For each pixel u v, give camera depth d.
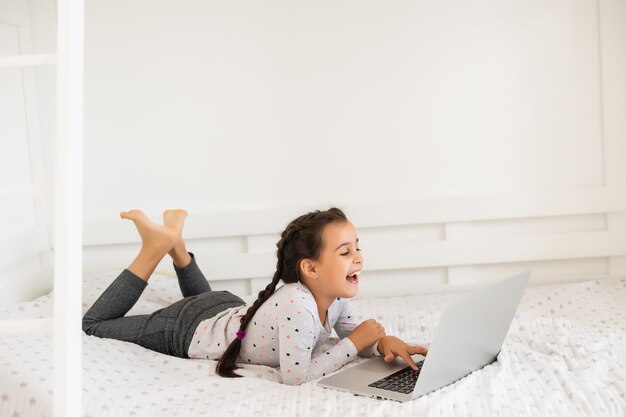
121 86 2.74
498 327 1.79
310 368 1.80
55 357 1.41
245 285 2.78
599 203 2.69
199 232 2.74
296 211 2.73
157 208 2.78
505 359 1.80
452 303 1.53
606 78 2.68
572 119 2.71
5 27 2.49
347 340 1.88
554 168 2.73
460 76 2.71
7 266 2.34
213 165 2.76
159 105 2.75
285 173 2.76
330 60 2.72
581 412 1.49
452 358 1.63
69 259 1.41
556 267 2.77
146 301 2.44
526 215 2.70
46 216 2.67
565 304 2.38
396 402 1.57
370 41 2.71
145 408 1.60
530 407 1.50
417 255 2.73
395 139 2.74
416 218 2.71
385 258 2.74
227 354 1.89
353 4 2.70
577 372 1.69
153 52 2.73
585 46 2.69
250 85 2.74
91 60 2.74
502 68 2.71
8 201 2.41
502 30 2.70
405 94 2.72
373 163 2.75
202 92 2.74
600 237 2.70
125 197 2.78
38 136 2.66
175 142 2.76
